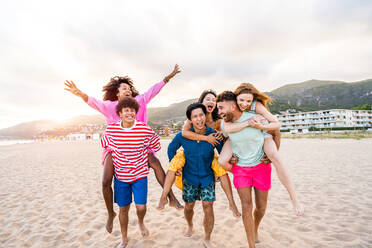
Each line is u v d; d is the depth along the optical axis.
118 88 3.18
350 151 13.98
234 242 2.89
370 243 2.78
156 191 5.73
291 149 17.14
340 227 3.28
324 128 82.75
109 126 2.62
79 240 3.10
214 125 3.13
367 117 96.81
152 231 3.30
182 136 2.74
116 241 3.03
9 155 18.94
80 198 5.18
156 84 3.39
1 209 4.54
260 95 2.34
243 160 2.40
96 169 9.47
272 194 5.17
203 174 2.68
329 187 5.60
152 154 2.91
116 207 4.63
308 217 3.71
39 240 3.15
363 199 4.55
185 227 3.42
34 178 7.87
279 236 3.04
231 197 2.60
